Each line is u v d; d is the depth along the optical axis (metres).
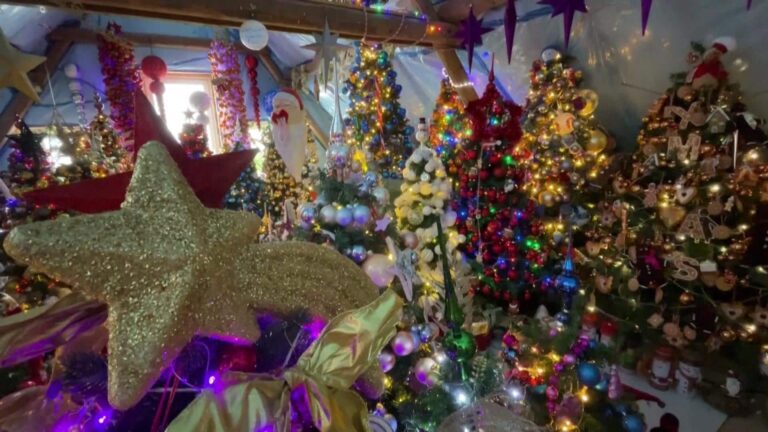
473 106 2.09
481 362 1.19
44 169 2.14
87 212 0.56
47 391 0.53
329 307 0.60
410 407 1.16
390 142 2.49
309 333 0.62
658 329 2.04
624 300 2.13
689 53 1.86
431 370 1.18
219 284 0.49
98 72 3.38
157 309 0.44
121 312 0.43
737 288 1.86
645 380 2.03
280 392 0.50
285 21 1.85
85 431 0.53
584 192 2.34
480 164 2.20
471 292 1.71
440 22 2.37
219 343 0.59
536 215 2.45
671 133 1.93
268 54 4.11
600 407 1.34
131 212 0.45
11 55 1.14
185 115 2.96
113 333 0.43
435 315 1.36
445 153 2.40
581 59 2.31
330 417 0.49
